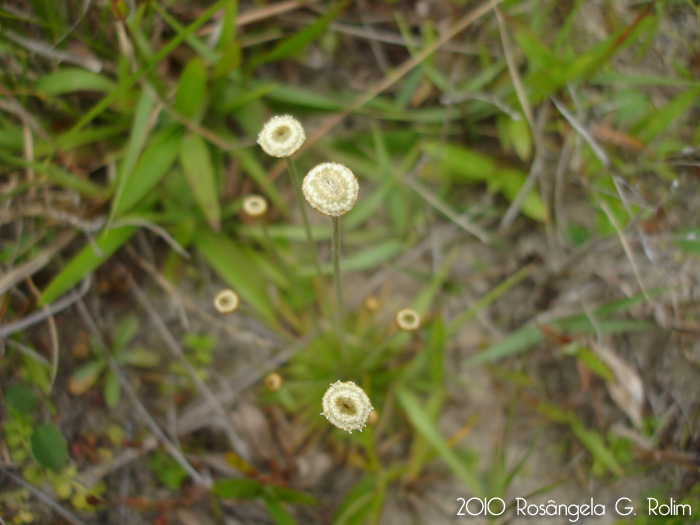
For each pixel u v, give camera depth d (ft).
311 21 0.69
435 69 0.70
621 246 0.61
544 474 0.59
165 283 0.61
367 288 0.66
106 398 0.58
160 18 0.63
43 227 0.58
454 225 0.67
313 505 0.57
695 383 0.57
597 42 0.68
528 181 0.61
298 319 0.63
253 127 0.64
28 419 0.54
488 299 0.61
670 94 0.66
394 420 0.61
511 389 0.61
